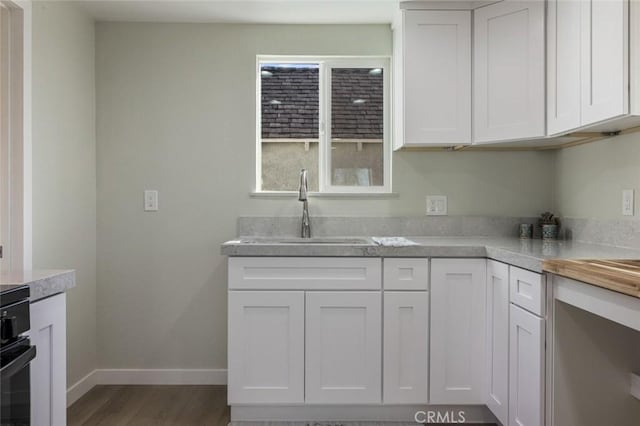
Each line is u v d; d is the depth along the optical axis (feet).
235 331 6.98
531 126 7.08
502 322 6.38
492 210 8.87
